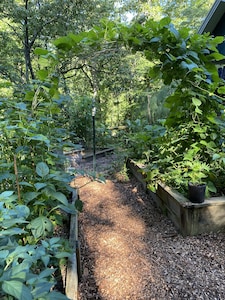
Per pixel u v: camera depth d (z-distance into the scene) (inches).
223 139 99.3
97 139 229.3
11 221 37.4
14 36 248.5
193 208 84.6
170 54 77.2
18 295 24.2
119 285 65.5
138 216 107.7
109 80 300.5
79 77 321.4
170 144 108.3
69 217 81.9
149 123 188.7
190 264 73.2
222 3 173.6
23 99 81.7
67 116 220.4
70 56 79.9
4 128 60.7
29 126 63.7
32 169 64.6
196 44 82.4
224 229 88.6
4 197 39.8
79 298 60.9
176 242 84.9
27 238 53.2
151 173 108.7
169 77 84.4
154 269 71.5
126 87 298.7
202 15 381.1
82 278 68.0
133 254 79.0
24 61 260.4
